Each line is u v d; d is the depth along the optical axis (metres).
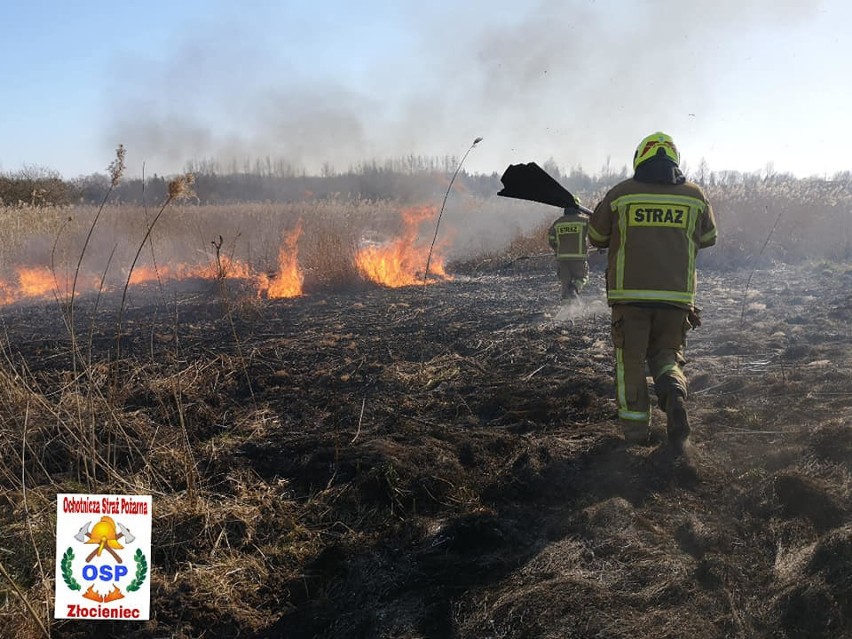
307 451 4.16
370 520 3.44
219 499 3.63
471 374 5.61
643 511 3.23
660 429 4.20
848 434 3.67
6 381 4.45
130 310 8.77
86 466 3.51
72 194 19.88
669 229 3.91
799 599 2.39
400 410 4.85
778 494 3.14
